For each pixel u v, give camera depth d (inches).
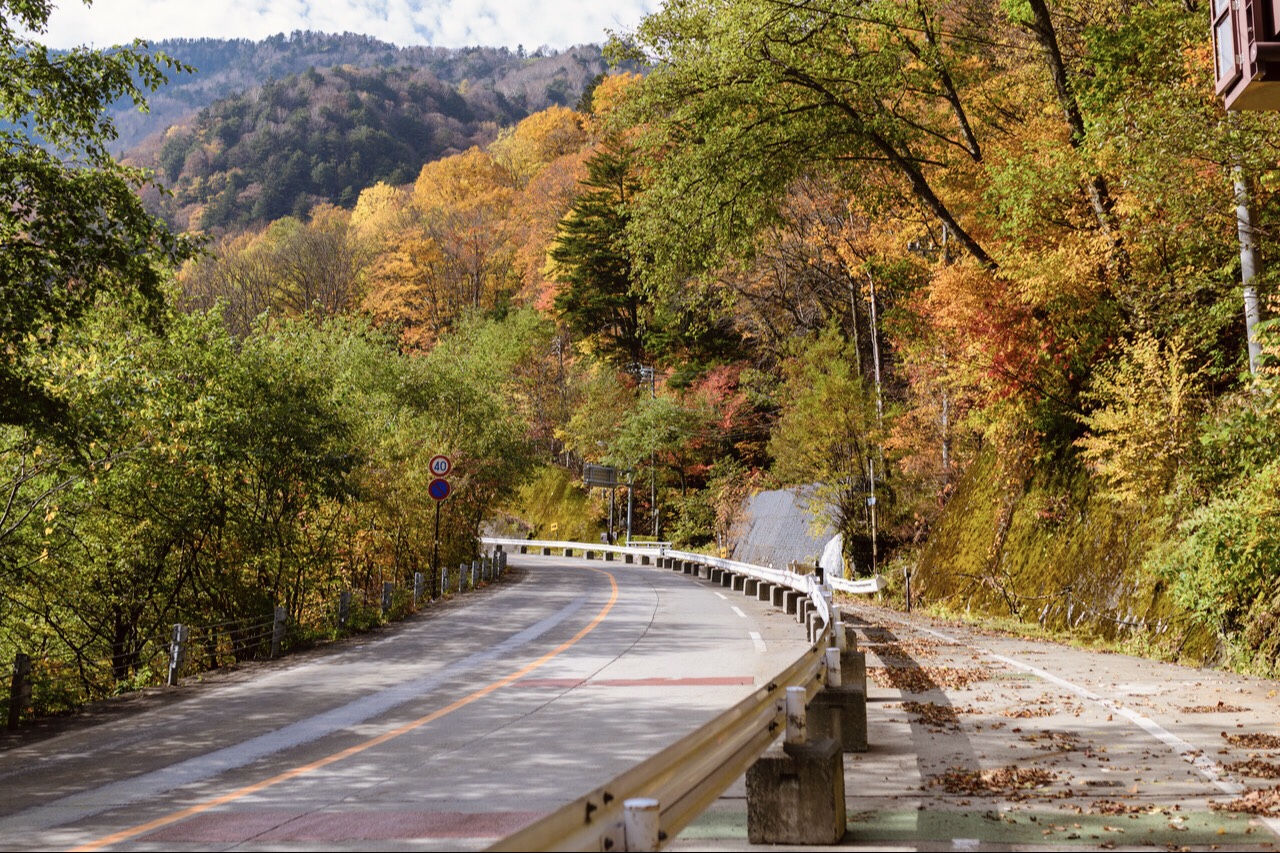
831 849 239.3
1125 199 717.3
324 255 3225.9
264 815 286.0
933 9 930.7
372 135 6279.5
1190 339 713.0
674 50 936.9
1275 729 386.0
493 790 312.2
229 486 860.6
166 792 323.9
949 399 1376.7
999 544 994.7
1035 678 535.2
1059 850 236.2
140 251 541.6
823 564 1627.7
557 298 2667.3
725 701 481.4
